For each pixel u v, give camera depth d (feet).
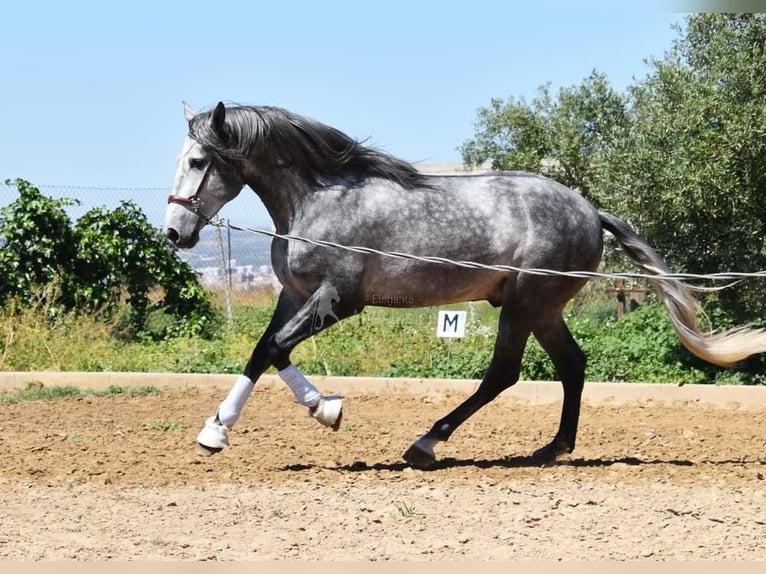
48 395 40.68
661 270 28.96
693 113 44.93
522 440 32.76
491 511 23.34
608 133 54.80
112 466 27.66
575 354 29.43
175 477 26.50
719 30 48.88
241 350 49.39
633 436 33.58
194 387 43.04
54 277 53.31
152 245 56.65
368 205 27.07
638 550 20.40
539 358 44.24
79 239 55.06
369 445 31.35
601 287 61.46
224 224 27.22
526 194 27.99
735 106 44.16
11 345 47.75
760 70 45.88
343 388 41.96
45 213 54.19
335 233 26.86
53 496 24.54
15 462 28.07
